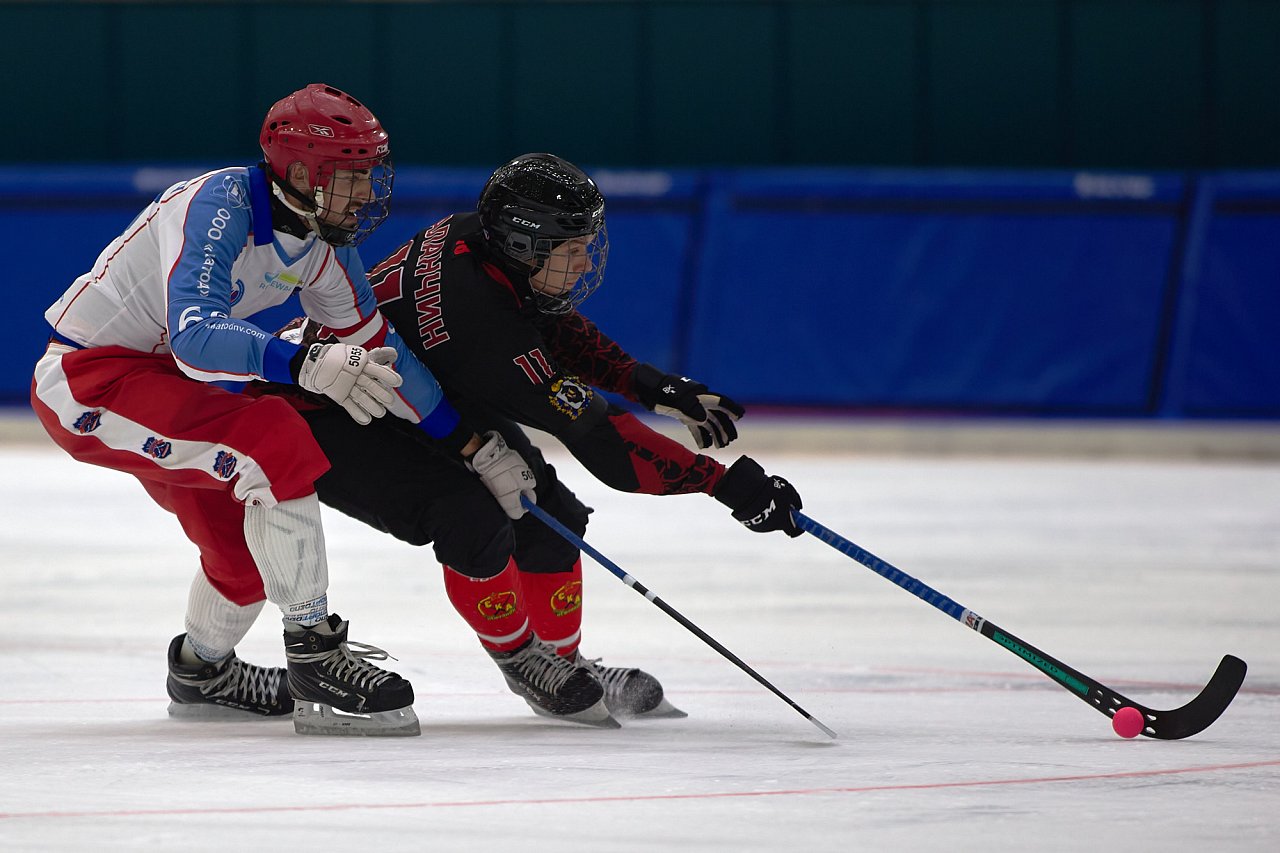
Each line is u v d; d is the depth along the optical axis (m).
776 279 42.62
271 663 15.61
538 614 13.23
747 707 13.58
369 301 12.41
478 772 10.49
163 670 15.44
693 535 27.48
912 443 41.94
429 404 12.49
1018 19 49.56
